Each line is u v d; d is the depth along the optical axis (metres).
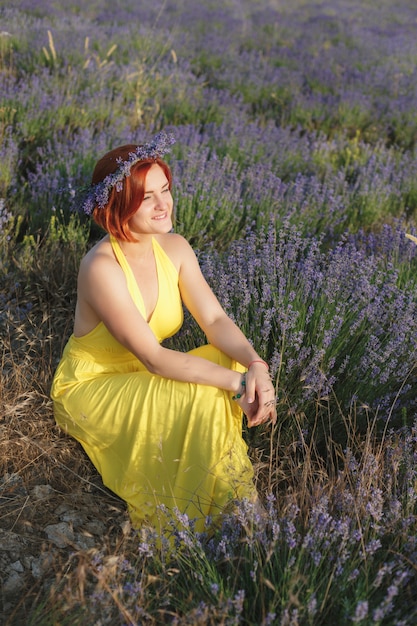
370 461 2.45
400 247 4.02
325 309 3.09
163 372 2.57
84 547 2.40
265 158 5.78
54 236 4.00
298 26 14.04
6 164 4.80
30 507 2.52
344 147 6.74
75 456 2.84
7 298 3.62
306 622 1.96
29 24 9.66
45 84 6.93
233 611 2.02
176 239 2.88
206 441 2.49
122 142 5.60
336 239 4.61
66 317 3.65
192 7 14.48
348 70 10.17
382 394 2.99
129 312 2.59
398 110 7.97
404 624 1.87
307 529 2.24
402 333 2.99
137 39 9.72
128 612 1.95
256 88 8.62
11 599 2.16
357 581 2.11
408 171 5.73
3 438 2.75
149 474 2.61
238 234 4.52
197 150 5.46
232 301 3.29
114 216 2.56
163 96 7.67
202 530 2.48
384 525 2.28
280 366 2.88
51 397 2.90
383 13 17.58
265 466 2.70
